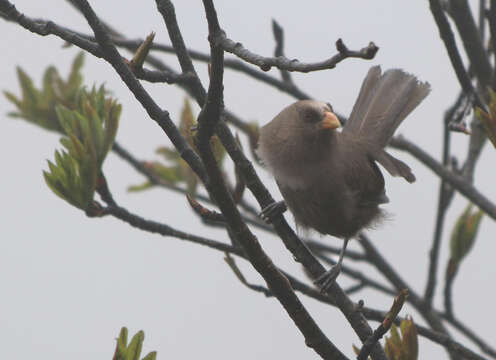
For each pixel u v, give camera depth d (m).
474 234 8.85
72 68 8.88
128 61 6.25
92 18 5.99
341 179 9.31
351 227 9.69
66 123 7.58
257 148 9.47
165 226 7.48
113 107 7.62
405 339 6.07
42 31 5.97
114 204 7.52
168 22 6.59
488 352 9.06
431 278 9.16
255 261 6.00
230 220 5.88
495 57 8.90
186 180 9.39
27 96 8.73
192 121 8.16
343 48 4.21
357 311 6.82
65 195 7.41
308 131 9.00
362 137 10.27
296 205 9.51
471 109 8.28
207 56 10.50
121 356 5.85
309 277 8.03
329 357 6.11
